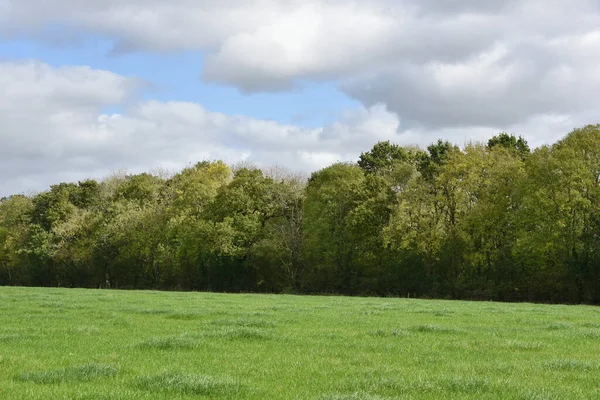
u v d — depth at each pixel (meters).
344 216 72.44
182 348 15.01
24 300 36.06
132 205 90.12
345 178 73.56
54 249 93.75
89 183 105.38
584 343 17.23
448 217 70.94
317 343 16.36
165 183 98.56
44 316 24.66
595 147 57.19
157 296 44.22
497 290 62.00
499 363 13.12
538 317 26.97
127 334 18.30
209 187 85.94
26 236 96.69
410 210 67.88
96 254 89.12
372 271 70.62
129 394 9.34
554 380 11.23
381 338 17.69
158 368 12.09
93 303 33.50
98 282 92.00
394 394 9.85
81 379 10.80
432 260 66.94
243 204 78.44
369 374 11.55
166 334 18.38
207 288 79.88
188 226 80.31
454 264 65.06
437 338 17.88
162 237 86.25
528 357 14.37
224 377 10.71
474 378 10.80
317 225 72.38
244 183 80.31
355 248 71.19
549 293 60.59
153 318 24.28
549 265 59.94
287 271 76.94
